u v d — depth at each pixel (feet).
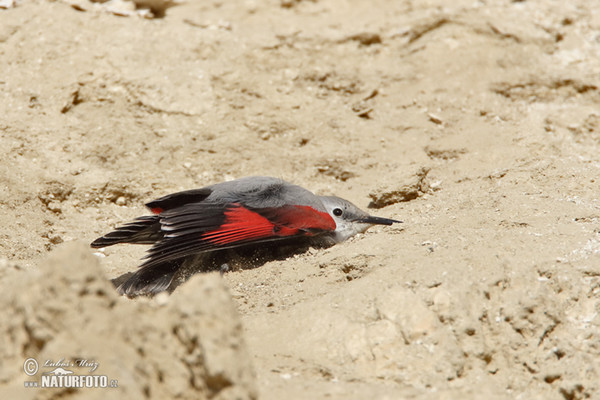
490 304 25.88
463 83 50.72
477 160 42.06
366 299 26.27
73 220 37.99
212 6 60.34
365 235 33.65
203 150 43.57
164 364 18.49
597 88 49.65
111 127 43.98
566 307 26.43
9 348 18.89
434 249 29.50
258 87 48.83
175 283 32.68
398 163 43.55
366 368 23.73
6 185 38.19
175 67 48.65
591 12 58.34
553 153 42.11
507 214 33.73
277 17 59.16
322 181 42.78
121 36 50.01
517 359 24.66
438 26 55.98
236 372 17.69
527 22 56.80
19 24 49.65
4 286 22.02
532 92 49.73
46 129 42.75
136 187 40.68
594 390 23.40
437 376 23.38
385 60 53.72
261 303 28.99
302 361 23.85
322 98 49.65
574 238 29.94
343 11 60.18
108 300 18.98
